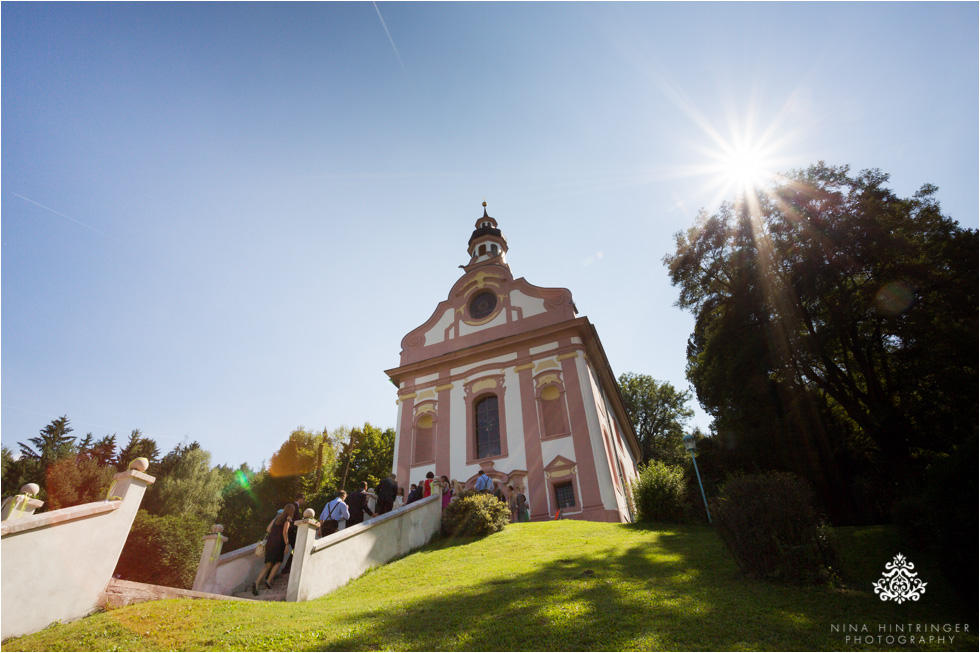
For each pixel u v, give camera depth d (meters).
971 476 5.54
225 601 6.50
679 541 9.92
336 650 4.81
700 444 25.12
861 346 16.19
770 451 17.88
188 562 15.19
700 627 4.96
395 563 10.08
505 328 24.36
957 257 13.30
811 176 16.81
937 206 14.63
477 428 22.12
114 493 6.35
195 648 4.83
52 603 5.16
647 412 48.41
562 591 6.61
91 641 4.77
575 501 18.23
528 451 19.97
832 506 15.64
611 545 10.01
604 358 24.91
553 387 21.88
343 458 42.19
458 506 13.20
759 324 16.91
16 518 5.03
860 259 14.77
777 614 5.26
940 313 13.43
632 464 31.45
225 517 32.66
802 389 16.44
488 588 7.13
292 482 37.12
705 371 19.78
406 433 23.02
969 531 5.34
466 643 4.85
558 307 23.84
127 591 6.02
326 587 8.20
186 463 29.86
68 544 5.46
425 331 26.64
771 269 16.53
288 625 5.61
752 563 6.78
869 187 15.70
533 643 4.77
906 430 14.98
